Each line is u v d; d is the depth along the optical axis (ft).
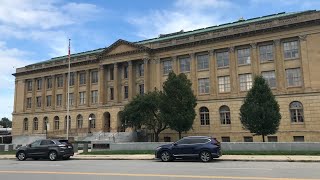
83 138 192.13
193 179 45.70
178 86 152.56
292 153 91.25
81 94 234.99
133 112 163.02
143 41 218.79
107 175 51.85
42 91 254.47
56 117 244.63
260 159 81.41
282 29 160.76
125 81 210.38
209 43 181.98
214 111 175.73
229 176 48.49
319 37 151.74
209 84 180.65
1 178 50.11
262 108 124.77
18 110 265.95
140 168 63.36
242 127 154.20
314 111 149.18
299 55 156.76
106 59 216.13
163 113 152.97
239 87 171.12
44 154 93.91
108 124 217.15
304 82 152.97
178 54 191.52
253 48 168.14
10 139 241.76
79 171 58.90
